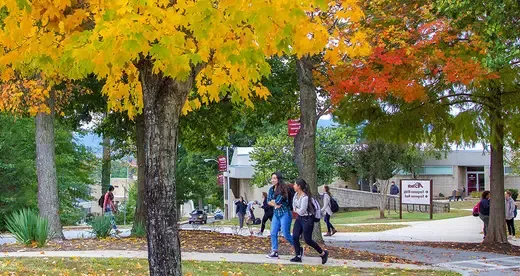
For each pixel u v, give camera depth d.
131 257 11.41
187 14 5.89
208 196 57.16
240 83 7.60
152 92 6.57
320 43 6.89
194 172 47.91
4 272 9.03
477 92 17.53
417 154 40.84
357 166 38.09
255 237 17.00
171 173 6.56
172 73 6.08
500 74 16.19
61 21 6.50
